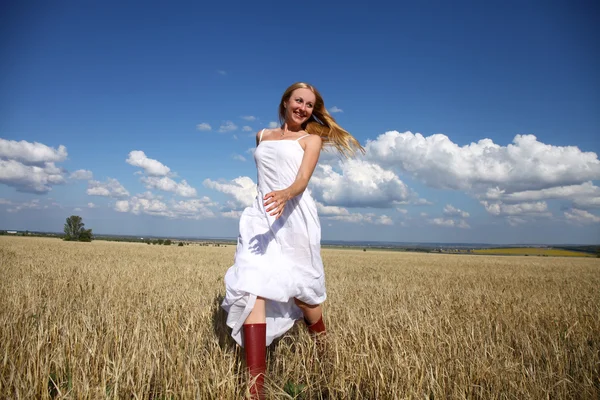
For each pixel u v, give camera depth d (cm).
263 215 322
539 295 859
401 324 409
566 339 425
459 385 280
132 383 269
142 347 319
